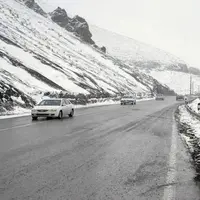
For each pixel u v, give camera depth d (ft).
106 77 242.17
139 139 32.32
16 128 40.63
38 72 133.18
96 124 46.85
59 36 299.38
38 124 46.16
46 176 17.51
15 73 111.04
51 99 59.88
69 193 14.61
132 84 298.76
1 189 15.05
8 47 145.59
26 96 88.69
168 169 19.62
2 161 21.06
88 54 305.32
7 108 69.67
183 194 14.74
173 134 36.78
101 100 150.41
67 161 21.38
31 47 180.34
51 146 27.22
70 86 143.95
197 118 54.03
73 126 43.62
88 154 23.97
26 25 247.09
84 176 17.63
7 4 287.07
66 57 220.23
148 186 15.93
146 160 22.20
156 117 62.64
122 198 14.05
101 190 15.15
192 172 18.92
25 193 14.49
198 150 26.45
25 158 22.11
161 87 453.58
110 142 29.96
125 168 19.70
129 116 64.23
